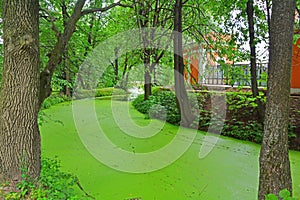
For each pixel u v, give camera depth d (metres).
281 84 2.30
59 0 4.58
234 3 5.80
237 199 2.86
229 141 5.24
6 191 2.29
